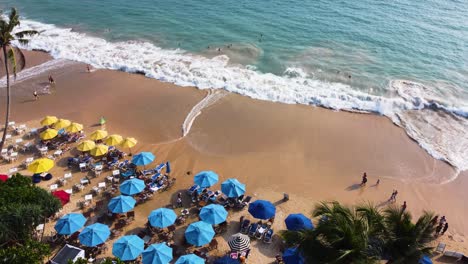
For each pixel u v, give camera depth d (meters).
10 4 71.31
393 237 17.14
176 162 32.53
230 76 46.16
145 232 25.31
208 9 67.94
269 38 56.59
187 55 51.56
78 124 34.47
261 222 26.66
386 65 49.56
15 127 35.88
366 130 37.62
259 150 34.25
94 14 66.38
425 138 36.78
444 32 59.56
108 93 42.56
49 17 65.00
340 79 46.06
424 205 29.14
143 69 47.31
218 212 25.23
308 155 33.88
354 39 56.72
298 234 17.94
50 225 25.77
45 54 51.81
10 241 21.44
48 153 32.97
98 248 23.94
